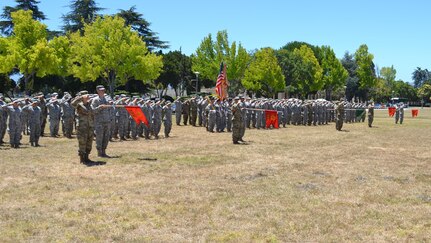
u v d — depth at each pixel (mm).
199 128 30922
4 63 50250
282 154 17812
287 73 88875
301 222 8484
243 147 19891
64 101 22625
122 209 9188
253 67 79188
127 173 13070
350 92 120125
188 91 84312
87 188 11047
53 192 10594
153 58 55719
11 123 18500
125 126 22328
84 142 14602
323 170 14203
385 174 13727
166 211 9094
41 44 50812
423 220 8766
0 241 7184
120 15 67812
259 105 31250
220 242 7340
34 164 14367
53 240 7289
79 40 54594
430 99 148625
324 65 101938
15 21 52500
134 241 7305
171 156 16734
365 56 107125
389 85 151750
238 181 12227
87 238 7410
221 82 30828
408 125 39281
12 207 9219
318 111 38156
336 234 7828
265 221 8516
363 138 25609
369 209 9508
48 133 25016
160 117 23469
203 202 9852
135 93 66875
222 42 69062
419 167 15242
